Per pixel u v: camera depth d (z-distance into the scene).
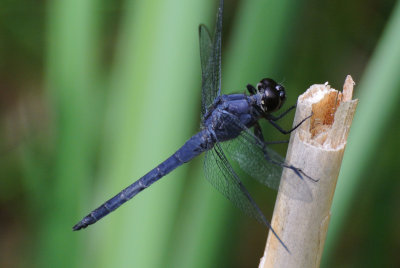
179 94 0.54
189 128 0.54
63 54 0.55
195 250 0.55
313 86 0.52
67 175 0.55
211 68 0.56
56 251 0.55
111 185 0.55
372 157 0.55
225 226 0.55
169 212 0.55
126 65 0.55
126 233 0.54
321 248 0.52
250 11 0.55
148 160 0.54
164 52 0.54
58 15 0.55
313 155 0.52
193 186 0.56
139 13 0.54
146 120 0.54
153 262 0.54
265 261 0.52
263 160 0.55
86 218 0.56
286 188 0.52
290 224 0.52
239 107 0.56
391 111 0.55
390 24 0.55
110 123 0.56
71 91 0.55
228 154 0.55
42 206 0.56
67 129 0.55
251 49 0.55
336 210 0.55
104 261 0.55
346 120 0.52
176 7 0.54
